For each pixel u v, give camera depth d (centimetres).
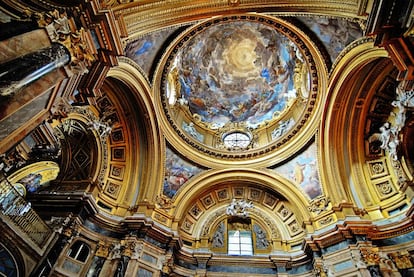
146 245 1222
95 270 1117
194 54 1991
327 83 1390
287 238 1527
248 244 1539
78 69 646
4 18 571
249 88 2139
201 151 1711
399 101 1152
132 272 1099
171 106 1761
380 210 1276
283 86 1986
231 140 1927
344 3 779
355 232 1169
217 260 1400
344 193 1370
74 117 1281
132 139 1520
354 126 1438
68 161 1403
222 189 1717
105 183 1424
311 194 1498
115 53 766
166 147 1611
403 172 1234
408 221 1111
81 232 1173
